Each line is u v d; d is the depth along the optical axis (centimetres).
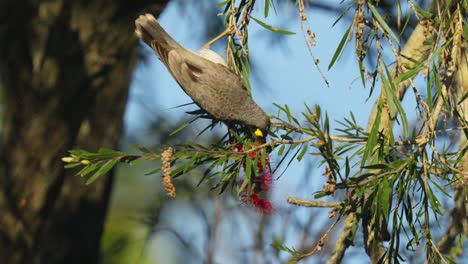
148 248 1140
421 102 659
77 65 1062
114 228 1170
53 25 1062
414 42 810
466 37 633
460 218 819
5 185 1045
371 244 743
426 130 646
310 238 1076
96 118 1067
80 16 1062
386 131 680
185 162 697
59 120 1052
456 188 815
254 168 684
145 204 1158
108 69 1068
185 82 938
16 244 1041
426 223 655
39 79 1057
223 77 909
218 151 678
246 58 781
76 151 654
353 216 714
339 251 767
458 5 641
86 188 1061
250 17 774
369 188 650
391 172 646
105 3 1064
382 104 643
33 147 1048
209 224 1125
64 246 1057
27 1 1062
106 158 654
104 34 1067
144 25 1001
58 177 1053
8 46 1055
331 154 632
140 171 1166
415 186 649
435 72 625
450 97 654
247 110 873
